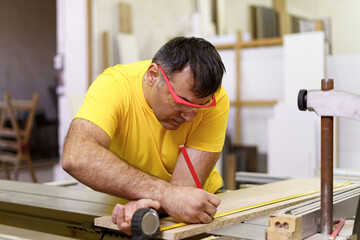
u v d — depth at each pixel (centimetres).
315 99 99
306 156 400
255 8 534
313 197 141
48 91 798
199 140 140
